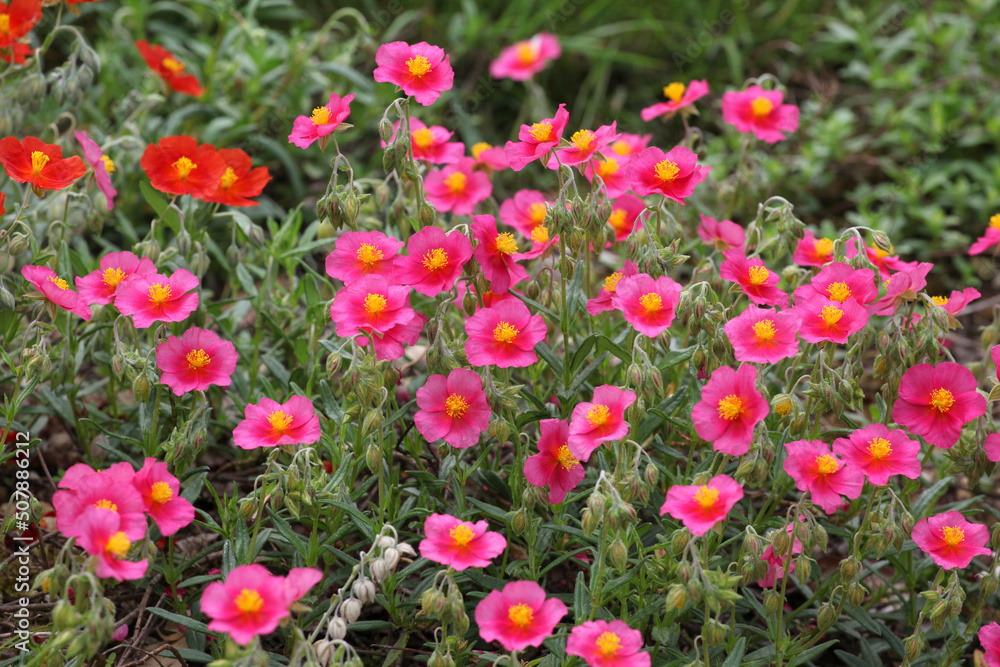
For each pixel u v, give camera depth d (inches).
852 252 38.4
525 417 36.8
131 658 36.4
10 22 39.6
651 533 37.2
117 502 33.6
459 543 34.0
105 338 39.7
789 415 36.1
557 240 37.5
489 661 35.6
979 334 46.7
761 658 35.6
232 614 33.0
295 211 41.9
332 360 35.6
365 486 36.5
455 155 39.3
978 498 38.3
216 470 40.0
